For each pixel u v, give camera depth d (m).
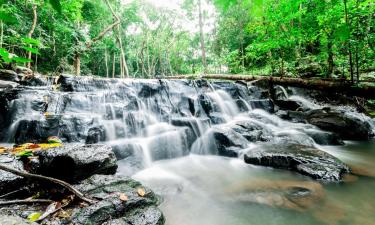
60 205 3.05
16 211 2.93
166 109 8.05
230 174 5.24
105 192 3.24
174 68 41.88
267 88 11.42
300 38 8.23
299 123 9.48
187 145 6.88
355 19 6.40
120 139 6.21
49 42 12.73
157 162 6.09
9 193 3.17
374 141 8.25
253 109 10.39
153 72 36.25
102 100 6.98
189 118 7.62
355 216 3.48
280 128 8.69
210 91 9.84
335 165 5.11
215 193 4.27
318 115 9.49
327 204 3.82
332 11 6.40
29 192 3.35
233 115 9.47
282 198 4.01
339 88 7.62
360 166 5.66
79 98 6.61
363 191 4.26
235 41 21.33
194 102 8.52
